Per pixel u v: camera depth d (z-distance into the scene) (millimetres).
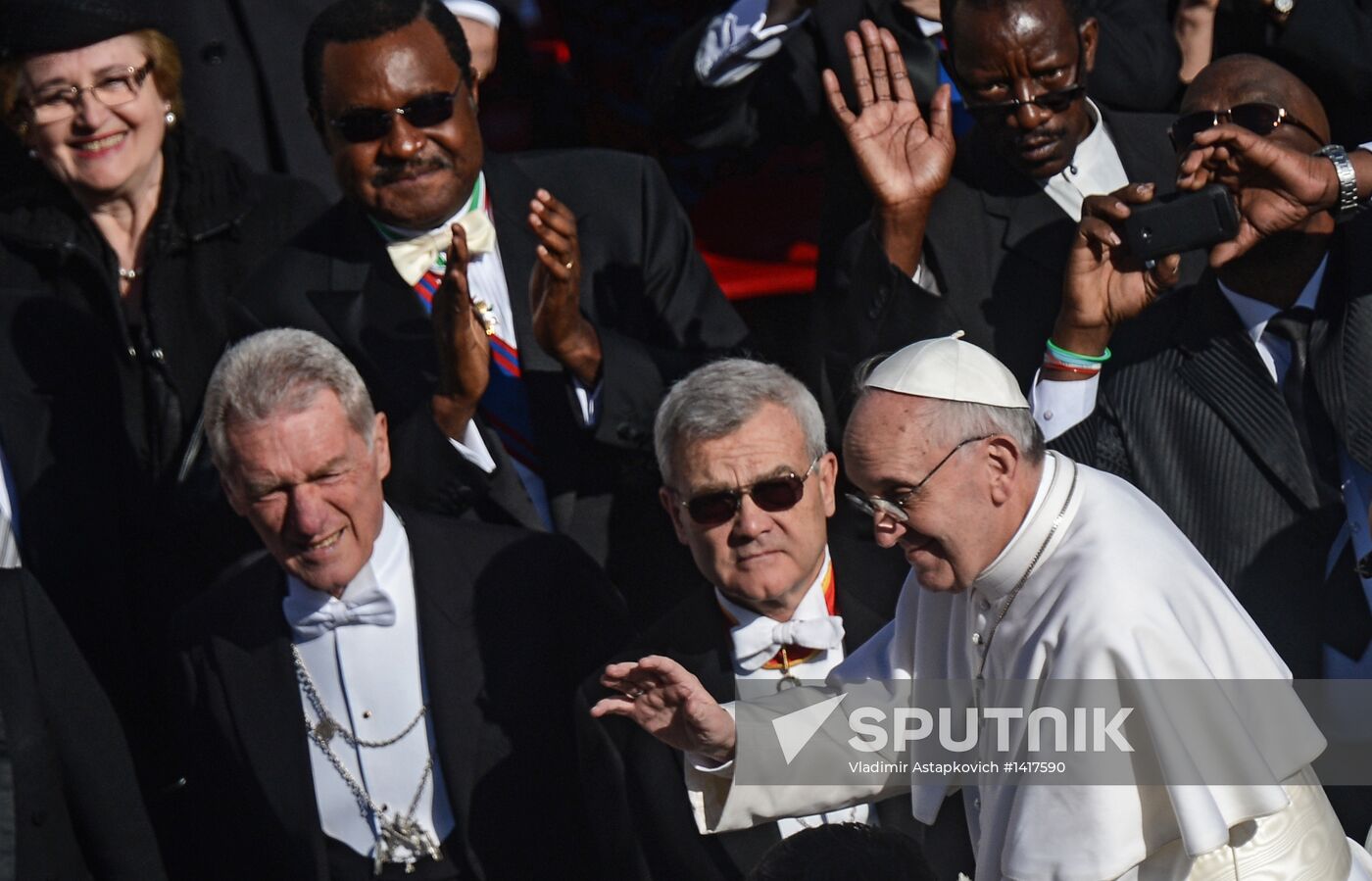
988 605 13359
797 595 14891
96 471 17562
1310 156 15070
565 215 15977
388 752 14805
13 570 15109
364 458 14539
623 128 23078
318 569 14477
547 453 16938
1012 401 12961
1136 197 15203
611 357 16531
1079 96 16547
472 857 14391
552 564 15156
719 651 14984
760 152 20297
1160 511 13398
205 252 18109
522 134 23234
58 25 17453
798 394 14703
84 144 17641
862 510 13195
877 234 16516
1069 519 12953
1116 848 12367
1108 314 15477
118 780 15023
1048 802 12562
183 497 17297
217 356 17891
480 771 14500
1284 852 12859
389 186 16719
